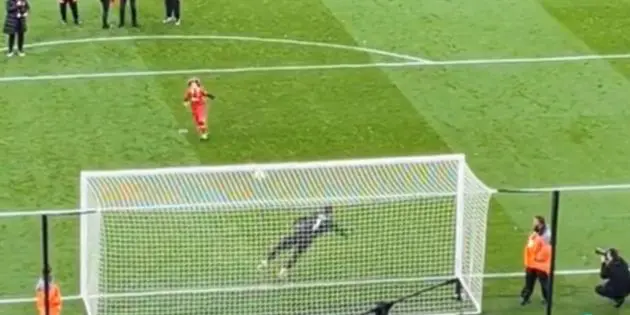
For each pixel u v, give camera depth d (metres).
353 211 47.22
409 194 47.09
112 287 46.00
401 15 65.19
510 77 60.72
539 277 46.09
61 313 45.88
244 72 60.50
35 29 63.09
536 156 55.34
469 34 63.88
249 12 65.06
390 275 46.78
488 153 55.50
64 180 52.91
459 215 47.41
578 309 46.62
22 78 59.50
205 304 45.78
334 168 48.34
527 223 51.03
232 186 47.47
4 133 55.69
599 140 56.53
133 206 45.97
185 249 46.66
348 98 58.94
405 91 59.50
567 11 66.06
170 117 57.19
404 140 56.25
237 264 46.62
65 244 49.22
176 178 47.62
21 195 51.88
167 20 63.69
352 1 66.25
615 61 62.19
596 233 50.75
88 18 64.12
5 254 48.66
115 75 59.88
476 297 46.75
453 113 58.12
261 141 55.88
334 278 46.62
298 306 45.81
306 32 63.56
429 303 46.47
